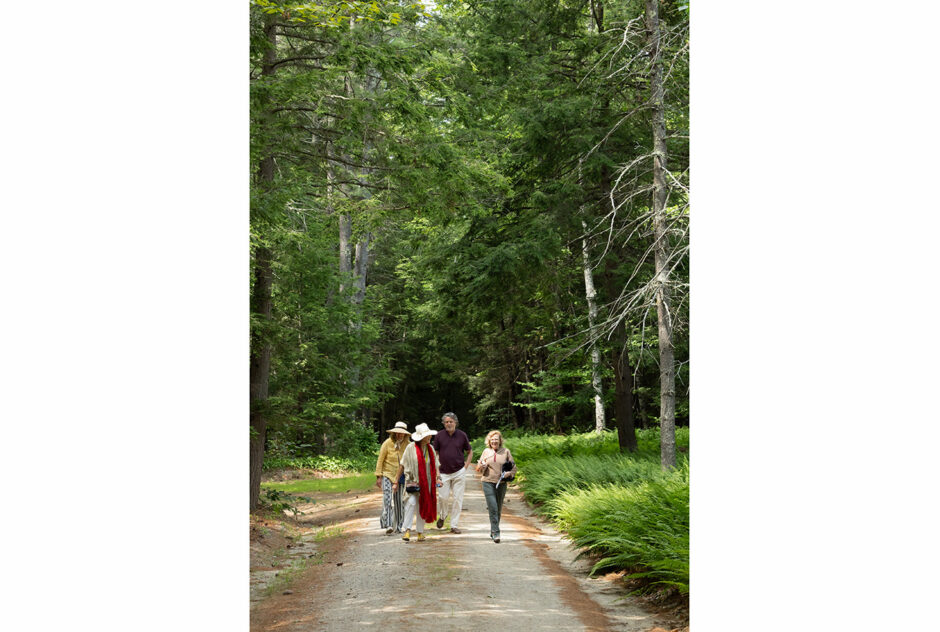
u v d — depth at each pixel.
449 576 7.80
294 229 12.48
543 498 13.77
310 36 11.41
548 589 7.45
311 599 7.07
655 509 8.42
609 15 17.80
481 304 17.02
